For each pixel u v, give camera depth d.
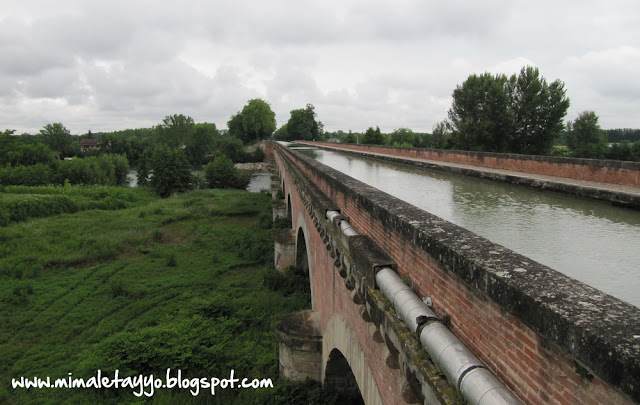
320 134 128.25
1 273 23.72
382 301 5.21
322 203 10.45
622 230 7.15
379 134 75.12
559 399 2.62
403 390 4.58
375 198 6.77
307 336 12.83
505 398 2.85
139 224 35.75
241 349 15.36
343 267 7.95
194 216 40.19
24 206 38.41
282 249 23.20
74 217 38.88
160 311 18.88
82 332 17.44
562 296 2.70
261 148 122.31
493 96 38.69
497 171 16.12
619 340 2.09
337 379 12.34
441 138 72.44
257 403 12.45
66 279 23.23
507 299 2.99
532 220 8.10
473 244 3.92
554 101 38.34
